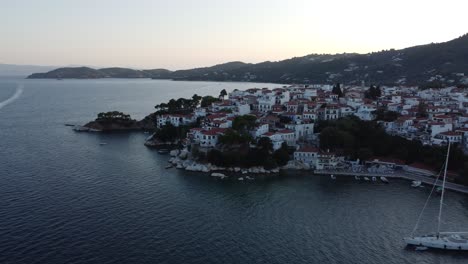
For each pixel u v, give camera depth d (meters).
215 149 185.38
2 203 126.75
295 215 125.81
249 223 119.00
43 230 108.31
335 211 129.25
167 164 187.25
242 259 97.50
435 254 102.12
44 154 197.38
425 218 123.62
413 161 181.00
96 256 95.88
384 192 148.50
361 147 192.38
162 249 100.94
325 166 181.00
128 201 133.50
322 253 101.56
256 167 177.12
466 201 138.62
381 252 102.69
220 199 139.50
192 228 114.06
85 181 153.75
